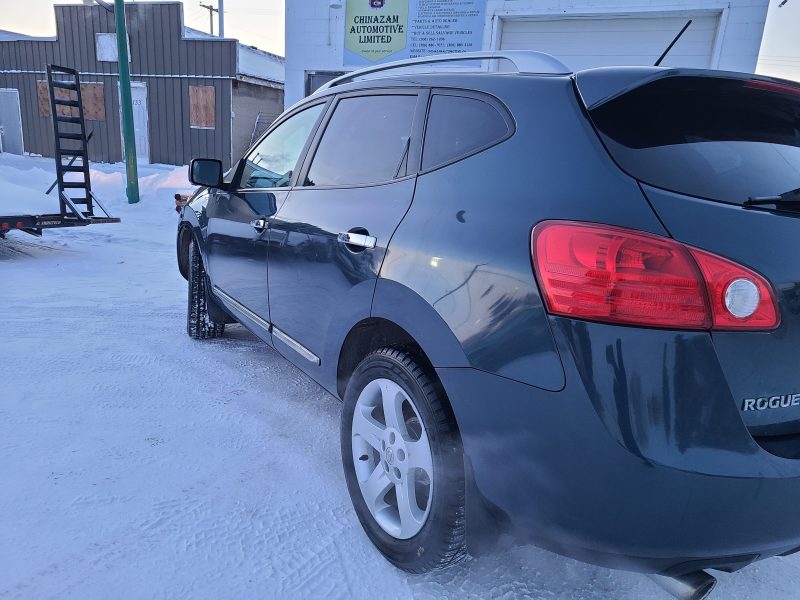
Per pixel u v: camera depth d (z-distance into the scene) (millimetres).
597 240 1436
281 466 2701
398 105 2359
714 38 9234
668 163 1572
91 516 2250
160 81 18812
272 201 3020
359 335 2322
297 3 11219
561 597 1959
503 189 1712
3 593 1847
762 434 1472
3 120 20656
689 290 1378
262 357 4105
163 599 1872
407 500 1938
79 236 8852
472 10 10211
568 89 1741
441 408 1807
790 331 1466
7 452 2662
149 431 2953
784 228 1519
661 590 1997
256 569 2031
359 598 1925
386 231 2068
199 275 4297
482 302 1628
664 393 1366
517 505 1582
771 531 1428
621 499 1395
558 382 1444
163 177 14125
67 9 19094
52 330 4449
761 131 1813
